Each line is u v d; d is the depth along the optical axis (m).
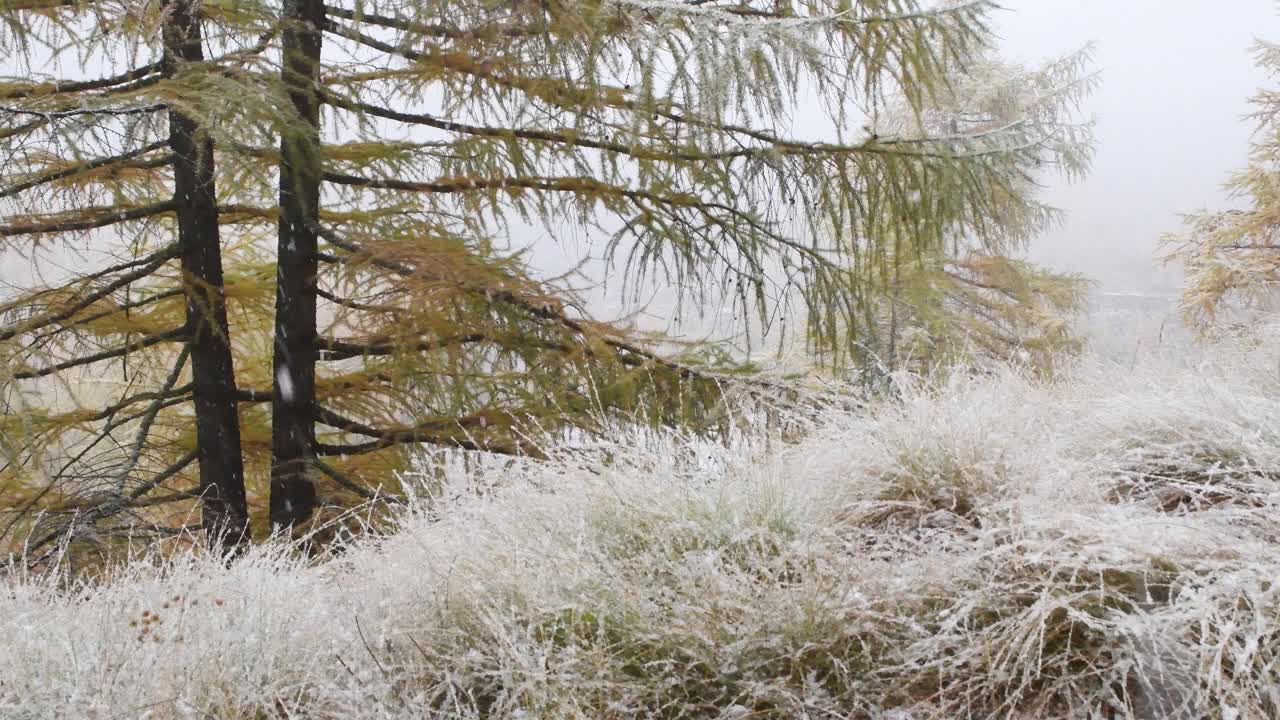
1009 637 2.04
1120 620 1.86
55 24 3.99
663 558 2.48
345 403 5.21
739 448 2.94
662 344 4.59
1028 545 2.09
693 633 2.16
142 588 2.66
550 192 4.51
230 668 2.28
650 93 3.70
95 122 3.52
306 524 4.50
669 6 3.76
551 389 4.39
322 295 4.73
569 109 4.23
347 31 4.17
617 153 4.36
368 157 4.50
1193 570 1.92
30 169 4.12
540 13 3.90
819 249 4.48
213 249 4.84
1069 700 1.82
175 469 4.99
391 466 4.91
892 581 2.16
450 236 4.65
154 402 4.92
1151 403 2.94
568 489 2.93
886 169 4.21
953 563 2.23
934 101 4.16
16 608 2.58
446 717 2.14
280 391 4.77
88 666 2.19
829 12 4.20
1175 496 2.58
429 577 2.64
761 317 4.60
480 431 4.43
